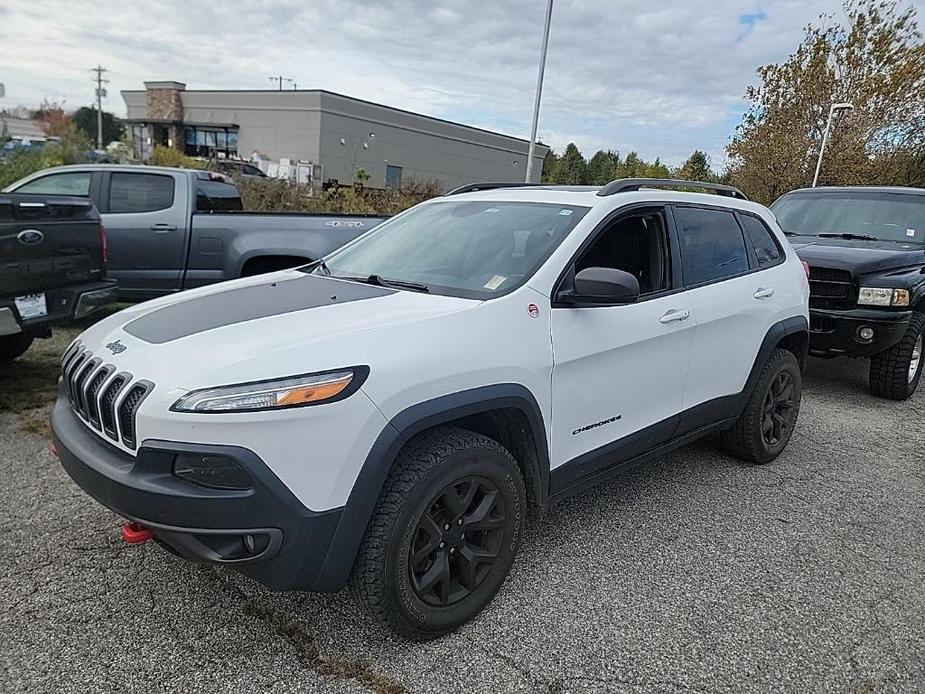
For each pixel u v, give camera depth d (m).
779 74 25.45
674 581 3.26
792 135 25.11
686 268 3.89
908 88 23.61
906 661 2.77
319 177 35.44
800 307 4.77
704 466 4.71
